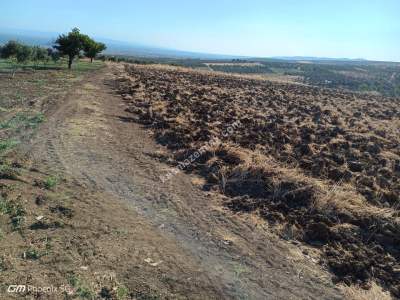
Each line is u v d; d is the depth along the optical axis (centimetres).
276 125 1767
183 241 759
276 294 627
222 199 973
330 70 11194
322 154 1358
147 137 1484
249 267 693
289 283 661
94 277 605
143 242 730
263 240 792
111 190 956
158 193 974
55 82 2783
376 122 2256
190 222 840
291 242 796
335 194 984
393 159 1416
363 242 816
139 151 1299
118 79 3319
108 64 5603
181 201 940
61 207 808
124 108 2009
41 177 956
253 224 855
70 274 604
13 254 634
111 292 576
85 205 845
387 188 1111
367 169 1250
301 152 1387
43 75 3186
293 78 8562
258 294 622
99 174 1048
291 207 940
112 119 1720
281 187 1018
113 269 634
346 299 635
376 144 1595
